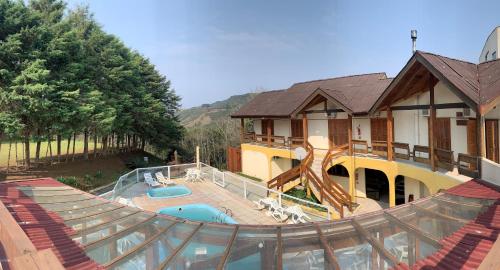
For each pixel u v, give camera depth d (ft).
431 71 34.47
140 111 101.24
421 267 14.85
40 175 73.61
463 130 40.98
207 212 51.29
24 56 66.33
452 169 36.99
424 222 21.47
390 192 50.03
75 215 25.08
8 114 61.46
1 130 64.03
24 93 63.00
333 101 59.82
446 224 20.48
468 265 13.99
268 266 17.07
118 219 24.21
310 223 22.34
